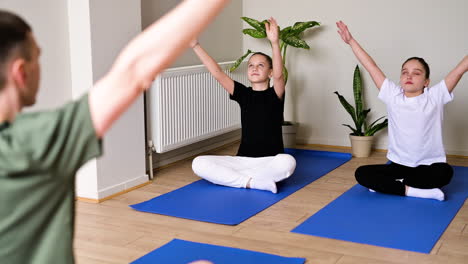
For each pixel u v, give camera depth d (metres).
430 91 3.20
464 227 2.69
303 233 2.59
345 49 4.61
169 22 0.64
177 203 3.09
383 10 4.43
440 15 4.26
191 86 3.87
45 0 2.90
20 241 0.69
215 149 4.66
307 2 4.69
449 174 3.13
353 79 4.54
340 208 2.99
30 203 0.67
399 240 2.49
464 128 4.32
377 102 4.56
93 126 0.65
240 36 4.95
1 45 0.67
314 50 4.73
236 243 2.46
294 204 3.09
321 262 2.24
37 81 0.74
